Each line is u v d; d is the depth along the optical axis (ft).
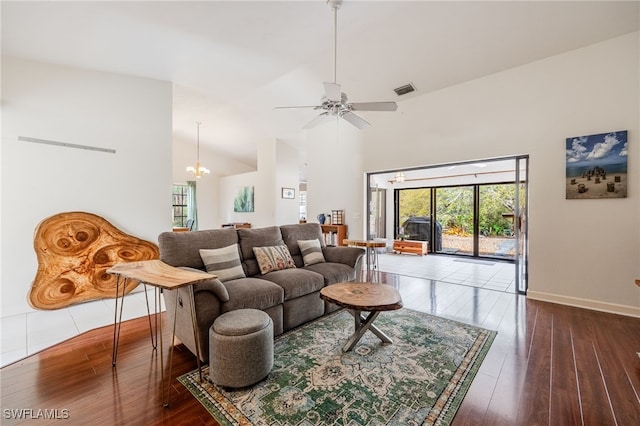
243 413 5.21
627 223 10.12
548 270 11.68
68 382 6.17
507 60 11.94
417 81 14.01
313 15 9.51
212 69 12.86
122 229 12.51
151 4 8.25
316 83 15.40
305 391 5.82
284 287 8.59
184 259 8.45
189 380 6.23
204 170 24.58
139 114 13.01
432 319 9.64
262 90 16.70
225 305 7.06
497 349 7.58
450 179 23.32
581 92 10.87
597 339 8.16
